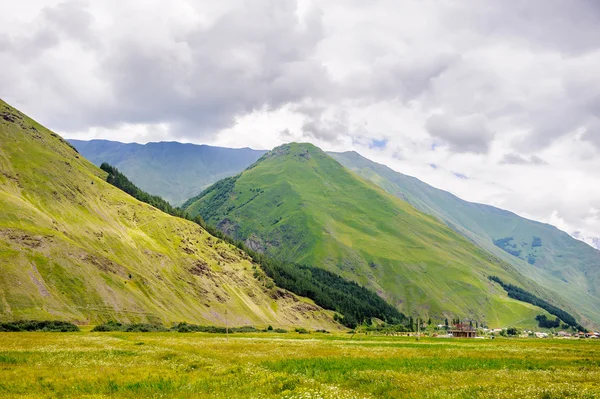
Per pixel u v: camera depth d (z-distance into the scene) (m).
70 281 135.88
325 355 55.19
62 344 58.88
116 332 106.00
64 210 188.50
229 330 151.12
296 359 48.66
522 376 37.50
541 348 85.88
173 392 25.11
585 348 90.00
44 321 109.88
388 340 119.94
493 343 114.44
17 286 120.62
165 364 39.16
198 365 38.22
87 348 53.25
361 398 24.95
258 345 71.25
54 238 148.12
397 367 42.91
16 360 38.97
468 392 27.81
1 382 28.03
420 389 29.08
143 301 151.75
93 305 133.50
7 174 191.12
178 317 159.88
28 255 134.12
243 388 26.36
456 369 43.22
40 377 30.33
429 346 84.88
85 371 33.47
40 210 176.75
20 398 23.14
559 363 51.16
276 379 29.70
